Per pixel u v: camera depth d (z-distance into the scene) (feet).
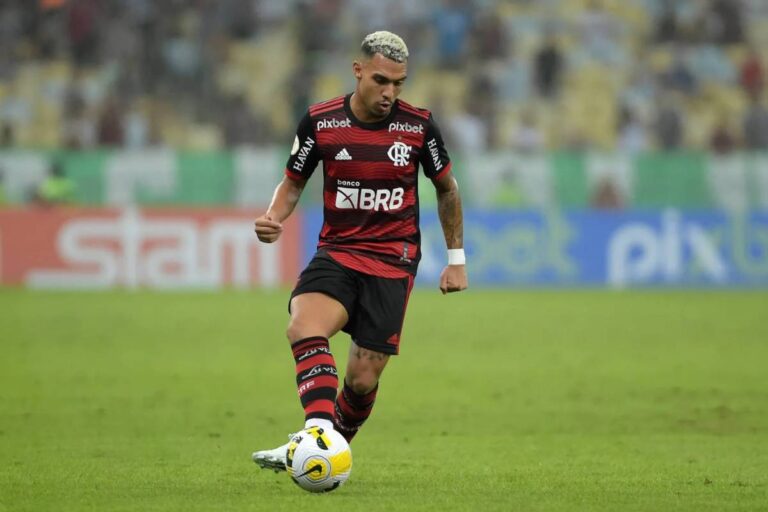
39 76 327.88
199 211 261.85
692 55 370.12
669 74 359.46
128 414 108.47
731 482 76.02
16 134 317.01
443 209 74.18
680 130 336.70
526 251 281.54
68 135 311.68
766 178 293.64
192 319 200.44
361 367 71.05
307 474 65.67
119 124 304.30
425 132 71.36
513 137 328.70
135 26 336.08
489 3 369.71
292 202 73.00
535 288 276.41
